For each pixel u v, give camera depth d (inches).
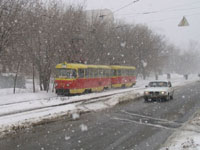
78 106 601.0
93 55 1157.7
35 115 475.5
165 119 466.9
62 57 946.1
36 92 880.9
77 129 389.4
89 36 1102.4
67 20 968.3
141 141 325.4
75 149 292.2
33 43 863.1
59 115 486.6
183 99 781.3
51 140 328.5
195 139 322.3
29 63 983.6
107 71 1099.3
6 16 735.1
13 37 782.5
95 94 884.0
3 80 1038.4
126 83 1296.8
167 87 759.7
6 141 324.2
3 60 927.7
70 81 831.7
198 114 512.1
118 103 695.1
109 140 329.4
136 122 441.7
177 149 281.6
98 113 536.7
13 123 402.3
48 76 943.7
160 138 339.3
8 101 676.1
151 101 742.5
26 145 307.1
